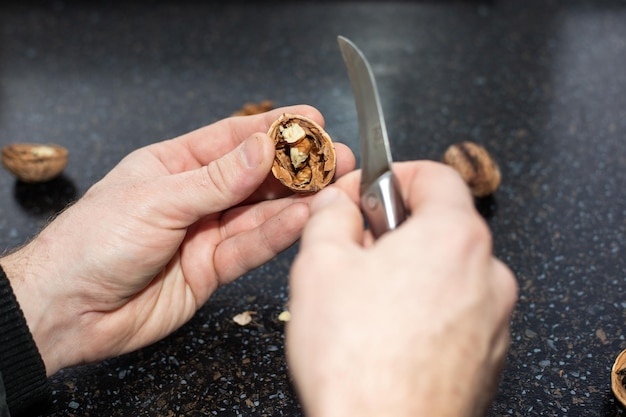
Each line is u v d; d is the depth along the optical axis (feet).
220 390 1.36
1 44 2.43
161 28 2.50
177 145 1.52
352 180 1.21
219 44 2.40
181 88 2.22
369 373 0.91
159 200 1.32
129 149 1.98
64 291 1.34
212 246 1.47
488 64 2.27
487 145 1.94
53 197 1.83
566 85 2.16
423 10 2.56
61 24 2.53
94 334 1.39
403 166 1.14
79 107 2.15
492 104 2.09
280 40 2.41
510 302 1.03
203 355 1.43
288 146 1.40
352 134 1.99
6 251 1.58
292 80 2.23
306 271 0.99
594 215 1.70
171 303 1.45
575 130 1.98
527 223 1.68
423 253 0.96
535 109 2.07
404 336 0.92
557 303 1.49
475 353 0.94
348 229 1.03
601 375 1.35
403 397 0.89
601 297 1.50
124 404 1.35
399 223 1.08
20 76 2.29
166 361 1.42
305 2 2.63
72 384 1.39
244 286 1.57
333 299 0.95
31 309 1.33
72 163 1.94
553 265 1.57
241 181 1.32
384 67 2.27
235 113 2.06
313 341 0.94
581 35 2.40
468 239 0.97
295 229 1.40
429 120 2.04
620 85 2.16
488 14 2.52
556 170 1.84
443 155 1.86
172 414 1.33
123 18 2.56
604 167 1.84
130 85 2.24
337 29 2.46
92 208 1.35
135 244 1.33
